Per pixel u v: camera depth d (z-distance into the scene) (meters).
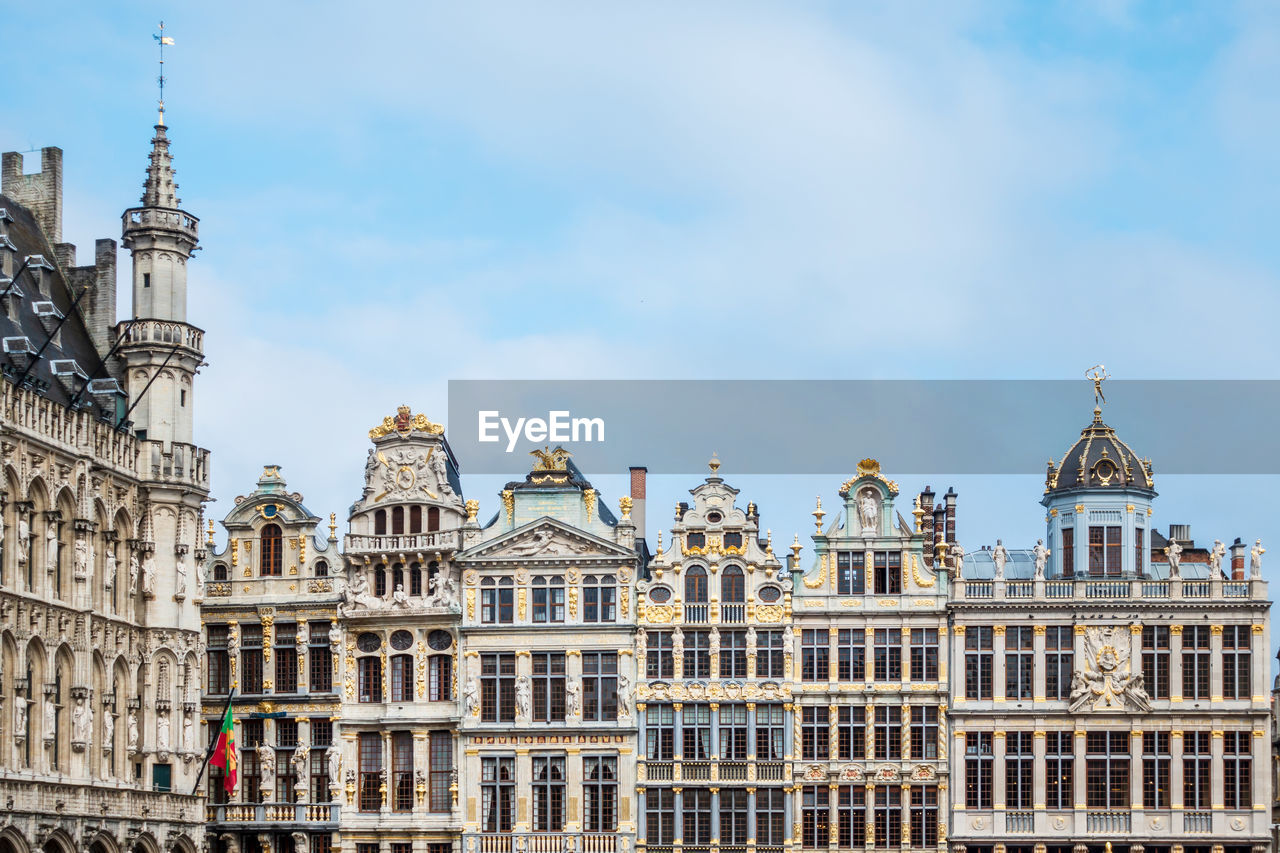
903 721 88.31
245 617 93.25
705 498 90.75
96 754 81.81
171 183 89.94
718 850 88.00
